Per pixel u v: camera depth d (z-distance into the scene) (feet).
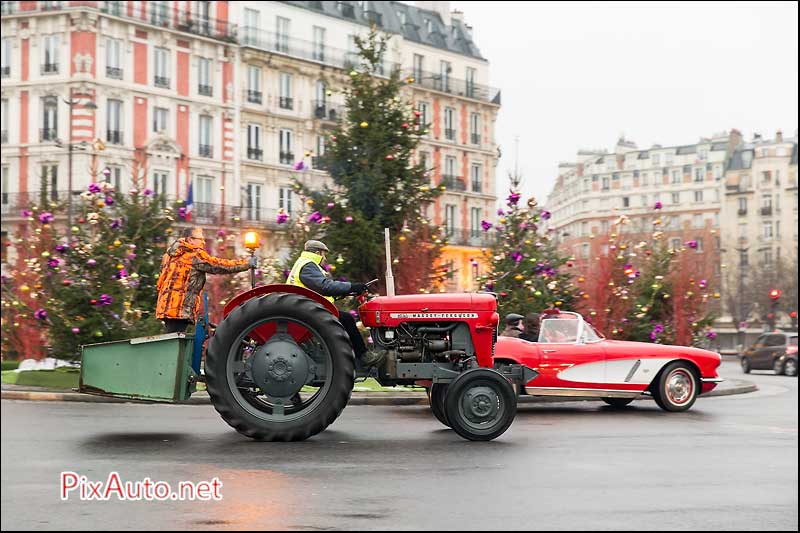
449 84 222.28
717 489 27.20
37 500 25.67
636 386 50.65
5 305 74.28
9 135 166.61
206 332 37.09
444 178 72.95
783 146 377.91
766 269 314.14
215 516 23.63
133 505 24.97
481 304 38.04
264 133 185.78
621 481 28.25
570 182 463.01
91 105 118.83
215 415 46.65
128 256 63.31
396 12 218.79
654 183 417.90
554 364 49.96
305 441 35.86
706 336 72.59
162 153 169.89
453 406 36.27
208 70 178.09
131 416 46.16
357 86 72.23
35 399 57.72
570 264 69.72
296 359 35.14
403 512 24.00
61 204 75.15
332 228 68.54
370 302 38.14
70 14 161.17
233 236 79.97
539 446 35.12
